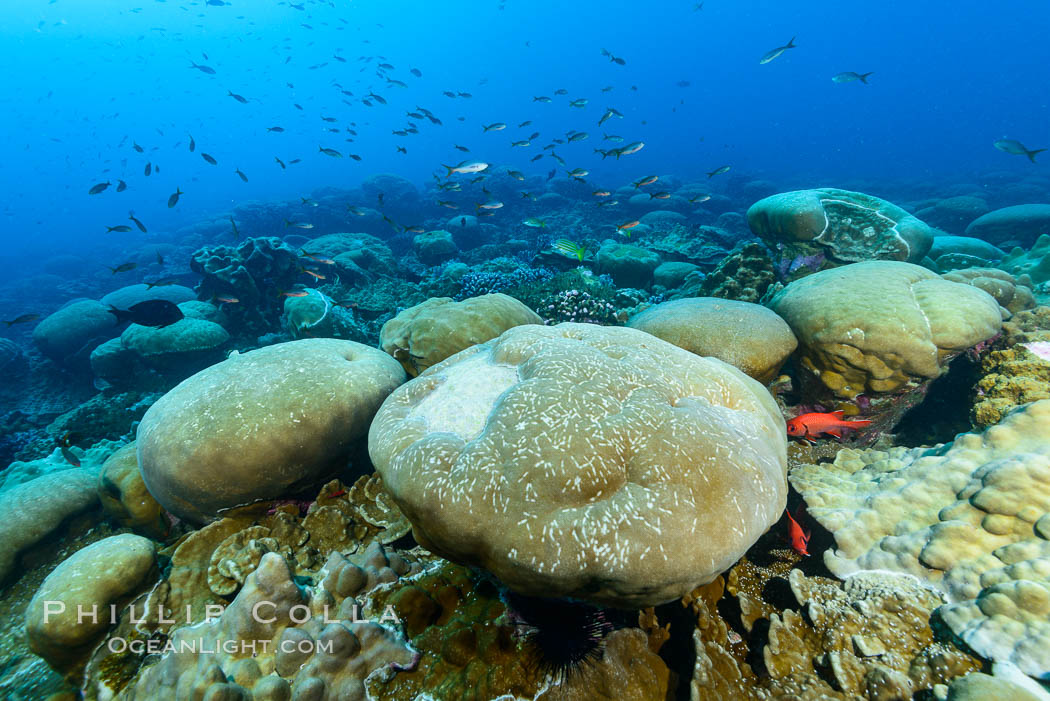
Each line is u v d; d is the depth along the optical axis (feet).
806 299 15.20
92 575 8.51
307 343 14.24
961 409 13.85
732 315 15.30
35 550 13.10
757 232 24.18
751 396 8.96
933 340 12.94
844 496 10.25
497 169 86.38
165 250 80.23
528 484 6.45
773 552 10.12
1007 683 5.75
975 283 17.15
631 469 6.64
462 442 7.50
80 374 34.53
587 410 7.09
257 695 6.99
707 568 6.14
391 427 8.45
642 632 7.75
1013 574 7.14
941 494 8.91
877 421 14.96
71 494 13.92
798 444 14.19
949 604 7.34
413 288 35.42
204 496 11.22
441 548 7.56
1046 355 12.25
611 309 25.04
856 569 8.68
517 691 7.06
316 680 7.11
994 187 99.14
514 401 7.38
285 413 11.41
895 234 20.18
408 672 7.67
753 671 7.64
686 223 67.05
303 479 12.01
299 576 9.90
